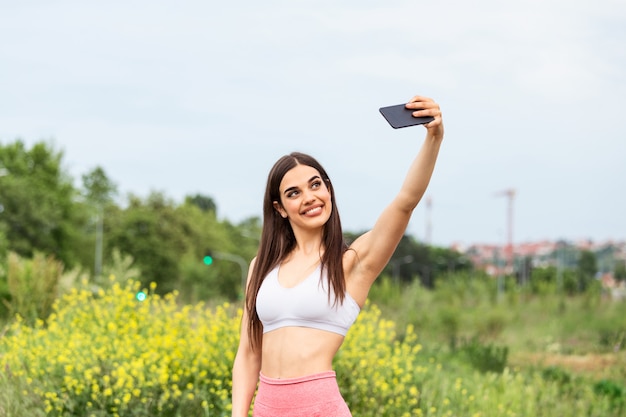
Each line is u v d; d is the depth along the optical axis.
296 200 3.44
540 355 16.52
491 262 127.56
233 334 7.36
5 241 35.91
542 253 106.38
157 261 53.66
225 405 6.38
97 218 56.50
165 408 6.34
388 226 3.35
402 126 3.17
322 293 3.35
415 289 22.44
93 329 7.76
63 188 54.91
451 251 108.31
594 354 16.66
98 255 52.00
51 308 11.66
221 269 63.75
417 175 3.27
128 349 6.84
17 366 7.11
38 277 12.09
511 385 9.51
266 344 3.43
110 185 78.19
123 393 6.32
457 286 29.41
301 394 3.29
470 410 8.01
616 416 9.27
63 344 7.28
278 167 3.49
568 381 11.91
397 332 15.04
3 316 11.84
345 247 3.46
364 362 7.36
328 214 3.45
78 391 6.34
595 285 28.48
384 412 7.20
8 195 48.97
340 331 3.38
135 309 8.46
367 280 3.43
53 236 51.78
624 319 22.77
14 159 54.78
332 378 3.35
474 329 21.27
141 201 58.03
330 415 3.28
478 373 11.41
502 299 27.67
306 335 3.34
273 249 3.56
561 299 27.03
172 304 8.63
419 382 8.55
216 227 74.75
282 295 3.39
